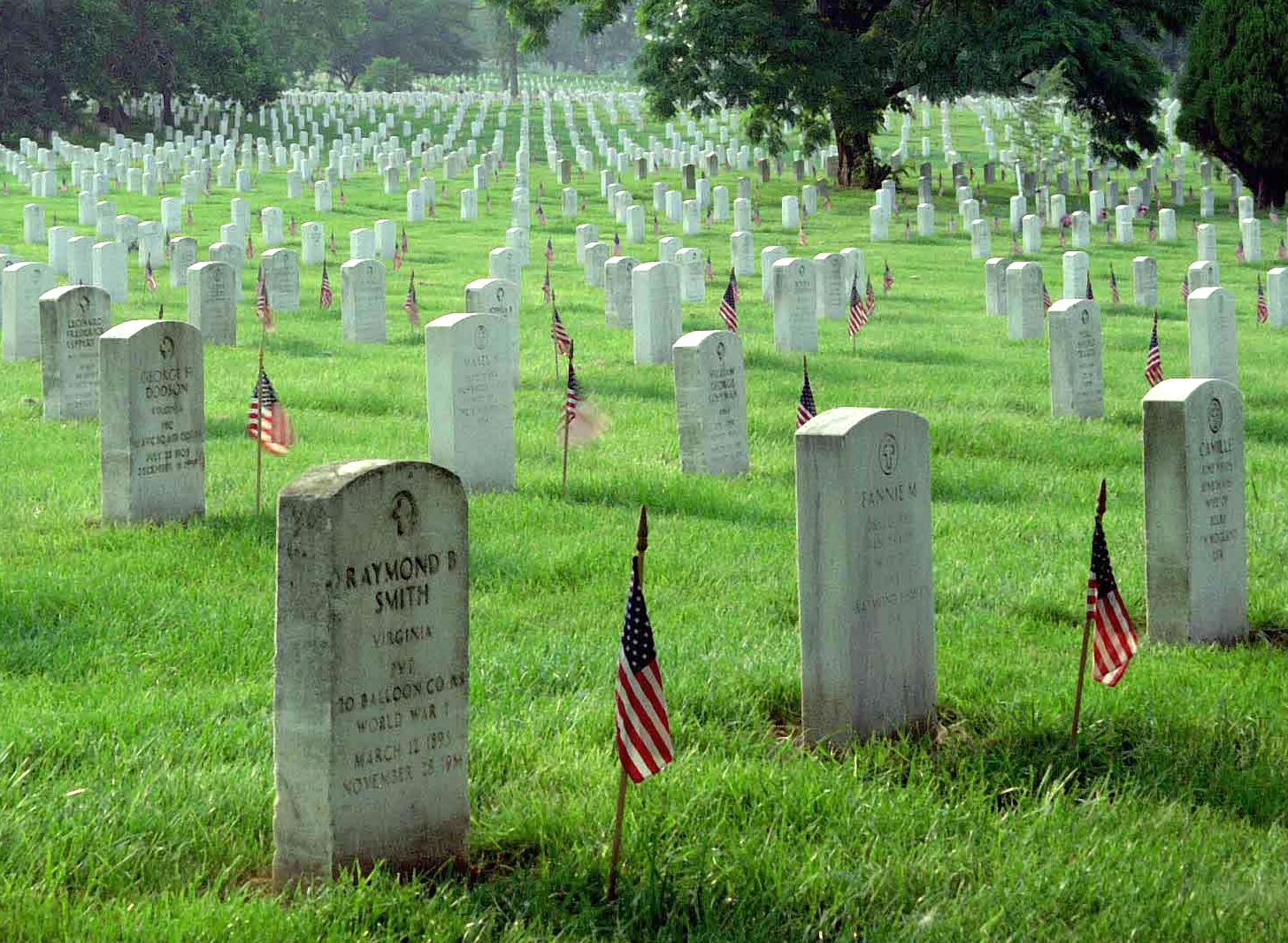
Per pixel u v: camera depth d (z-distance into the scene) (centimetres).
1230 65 5378
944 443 1798
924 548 867
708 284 3691
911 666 859
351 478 622
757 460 1702
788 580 1192
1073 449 1762
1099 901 634
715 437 1608
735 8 5512
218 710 858
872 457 825
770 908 625
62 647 982
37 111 7931
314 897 612
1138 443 1805
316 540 613
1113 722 845
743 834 689
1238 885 648
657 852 663
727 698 895
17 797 715
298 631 623
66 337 1858
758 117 6184
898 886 645
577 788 743
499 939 598
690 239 4797
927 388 2183
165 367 1345
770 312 3116
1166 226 4966
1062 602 1141
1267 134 5369
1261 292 3158
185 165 6481
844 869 654
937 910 622
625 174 6756
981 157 7606
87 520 1361
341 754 625
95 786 733
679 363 1599
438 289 3456
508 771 774
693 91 5628
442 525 657
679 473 1595
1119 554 1293
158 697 881
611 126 9138
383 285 2681
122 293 3083
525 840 692
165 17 8369
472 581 1164
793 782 745
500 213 5506
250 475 1551
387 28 14700
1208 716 860
